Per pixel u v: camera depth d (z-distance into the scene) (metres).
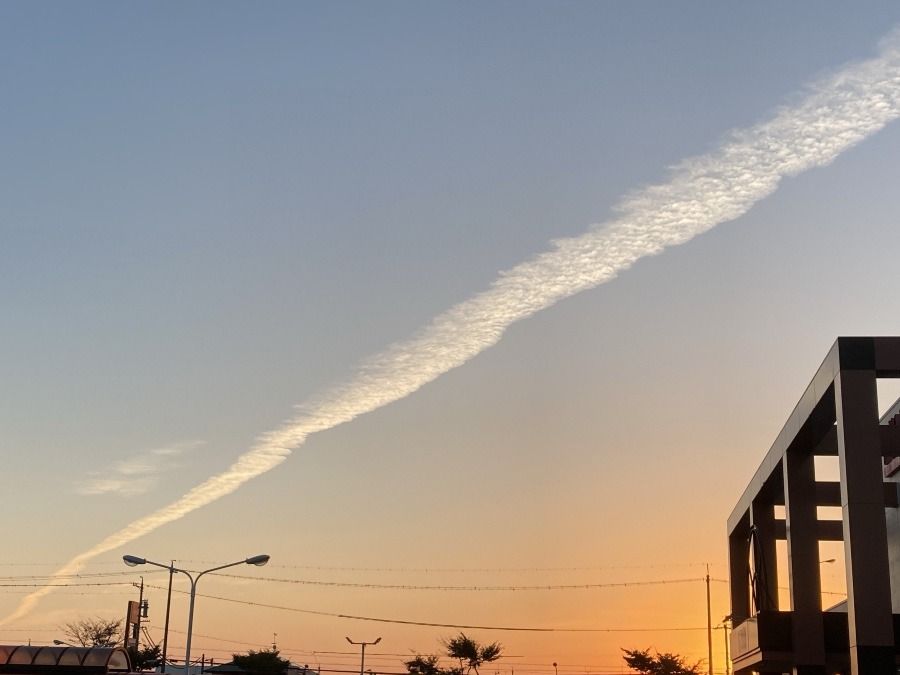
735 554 81.06
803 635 52.22
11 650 61.78
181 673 106.31
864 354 43.47
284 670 111.38
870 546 41.53
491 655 132.62
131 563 70.69
